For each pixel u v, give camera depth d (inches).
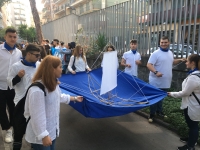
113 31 345.4
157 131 161.0
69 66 218.4
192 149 126.9
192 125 124.4
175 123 159.8
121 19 322.3
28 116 79.4
